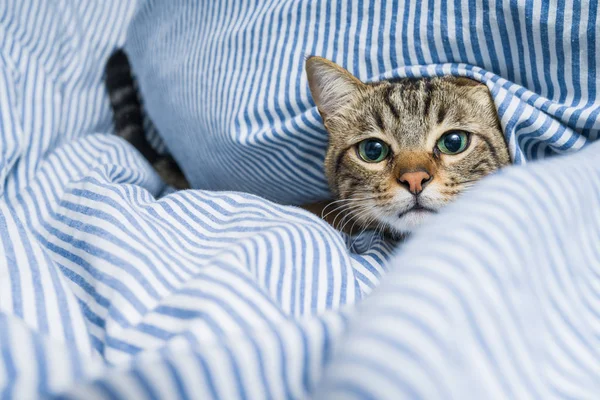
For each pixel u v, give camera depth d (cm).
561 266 16
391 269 14
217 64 31
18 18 37
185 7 34
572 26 23
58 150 33
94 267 18
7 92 32
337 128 30
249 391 12
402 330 11
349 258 21
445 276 12
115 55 40
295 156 31
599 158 20
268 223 21
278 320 15
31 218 26
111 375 11
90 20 40
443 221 14
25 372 12
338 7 28
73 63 38
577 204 17
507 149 26
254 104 30
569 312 15
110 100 40
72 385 11
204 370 11
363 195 29
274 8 30
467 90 27
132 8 42
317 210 33
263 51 30
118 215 20
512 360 12
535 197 16
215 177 35
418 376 10
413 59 28
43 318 16
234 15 32
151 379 11
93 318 18
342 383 10
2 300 16
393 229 28
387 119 28
